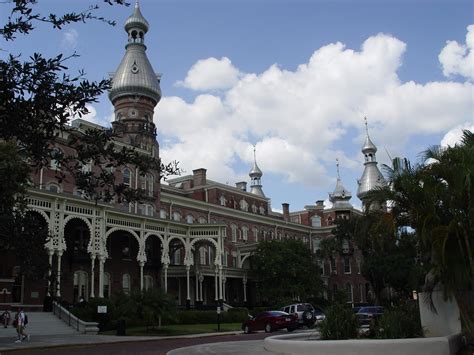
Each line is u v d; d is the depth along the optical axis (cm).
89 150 975
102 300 3506
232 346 1998
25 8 817
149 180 5297
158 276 5034
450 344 1422
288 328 3369
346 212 8644
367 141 9469
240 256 6366
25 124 848
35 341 2509
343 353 1426
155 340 2786
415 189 1717
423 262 1917
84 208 3934
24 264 1211
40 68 808
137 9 6166
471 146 1747
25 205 1352
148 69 5981
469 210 1628
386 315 1697
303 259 5688
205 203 6322
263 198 7850
